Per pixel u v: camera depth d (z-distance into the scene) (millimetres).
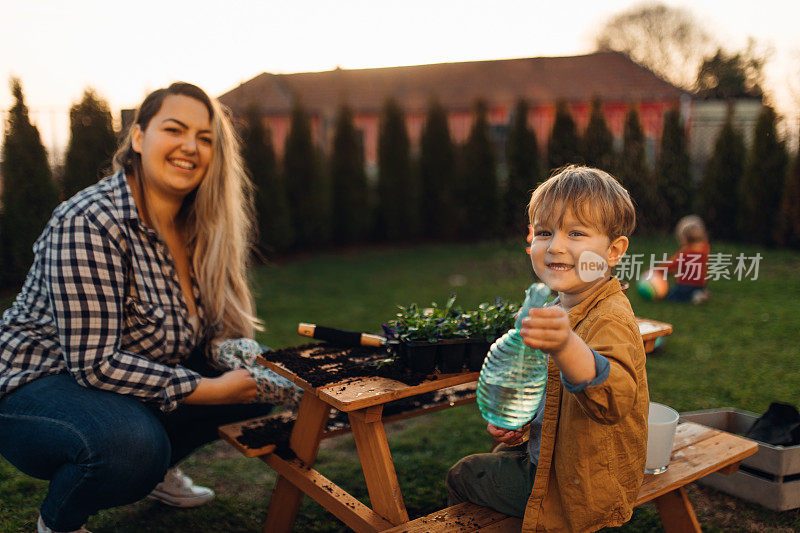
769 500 2525
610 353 1429
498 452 1885
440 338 1938
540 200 1701
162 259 2178
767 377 4059
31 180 6750
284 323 5660
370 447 1806
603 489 1529
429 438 3281
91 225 1954
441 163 12109
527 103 11938
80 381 1906
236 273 2570
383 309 6309
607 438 1528
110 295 1948
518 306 2135
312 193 10867
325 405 1975
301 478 2043
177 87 2232
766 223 10398
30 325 2006
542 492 1587
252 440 2145
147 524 2416
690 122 13438
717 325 5531
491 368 1688
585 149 11641
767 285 7406
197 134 2227
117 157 2299
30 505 2514
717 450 2125
